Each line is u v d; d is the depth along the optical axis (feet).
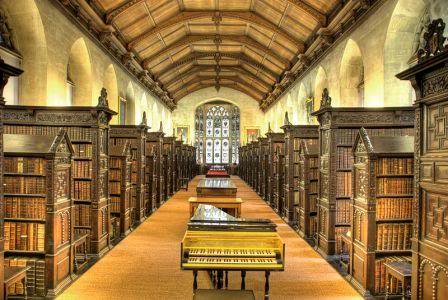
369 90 39.24
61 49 39.37
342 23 46.11
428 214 14.25
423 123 14.49
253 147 80.02
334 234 27.89
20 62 36.14
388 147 21.63
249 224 18.58
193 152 114.62
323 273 24.58
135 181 40.93
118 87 61.16
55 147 20.54
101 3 46.70
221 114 136.67
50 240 20.44
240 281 22.90
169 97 116.16
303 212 35.01
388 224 21.38
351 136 27.94
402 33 34.88
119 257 27.71
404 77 15.12
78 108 27.14
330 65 51.93
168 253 28.89
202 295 14.87
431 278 13.92
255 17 61.16
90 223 27.58
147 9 54.13
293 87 78.48
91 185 27.48
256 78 103.76
